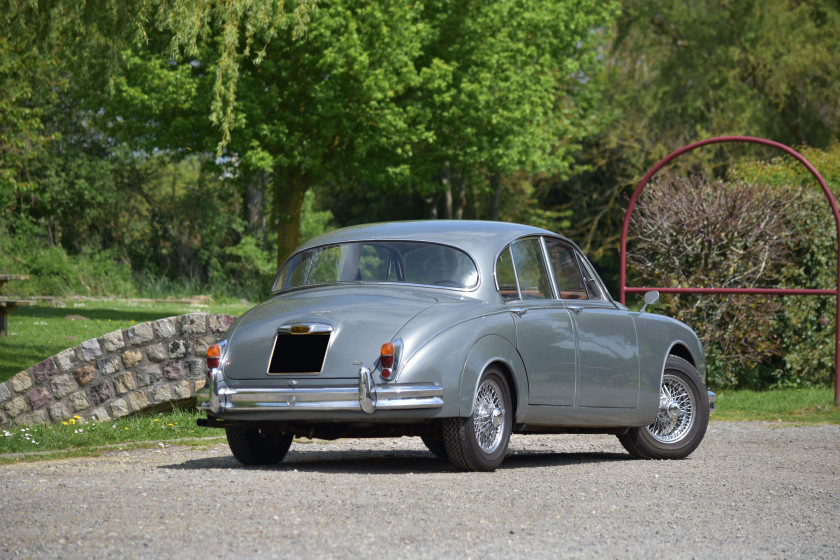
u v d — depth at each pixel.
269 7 32.56
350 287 16.67
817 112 88.06
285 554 9.75
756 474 16.56
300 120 62.75
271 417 15.44
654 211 37.47
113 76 33.97
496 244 16.92
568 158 92.75
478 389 15.59
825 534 11.61
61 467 16.55
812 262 37.09
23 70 41.66
